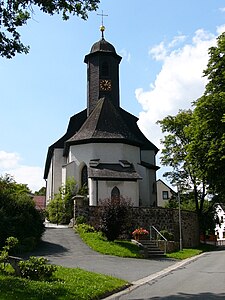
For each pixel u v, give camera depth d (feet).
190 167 101.91
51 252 60.59
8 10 38.06
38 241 66.54
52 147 133.59
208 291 34.19
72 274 39.34
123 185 102.47
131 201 97.96
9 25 38.75
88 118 120.88
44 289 30.68
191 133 99.45
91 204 100.12
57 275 38.29
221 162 91.97
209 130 93.04
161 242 76.33
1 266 39.50
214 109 93.04
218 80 96.37
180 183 131.23
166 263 60.49
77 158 112.78
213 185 97.25
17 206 65.46
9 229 60.95
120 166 108.68
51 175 136.36
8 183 86.99
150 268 53.01
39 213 68.85
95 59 127.65
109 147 111.45
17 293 28.50
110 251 64.54
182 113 131.44
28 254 57.62
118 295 33.63
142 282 40.98
